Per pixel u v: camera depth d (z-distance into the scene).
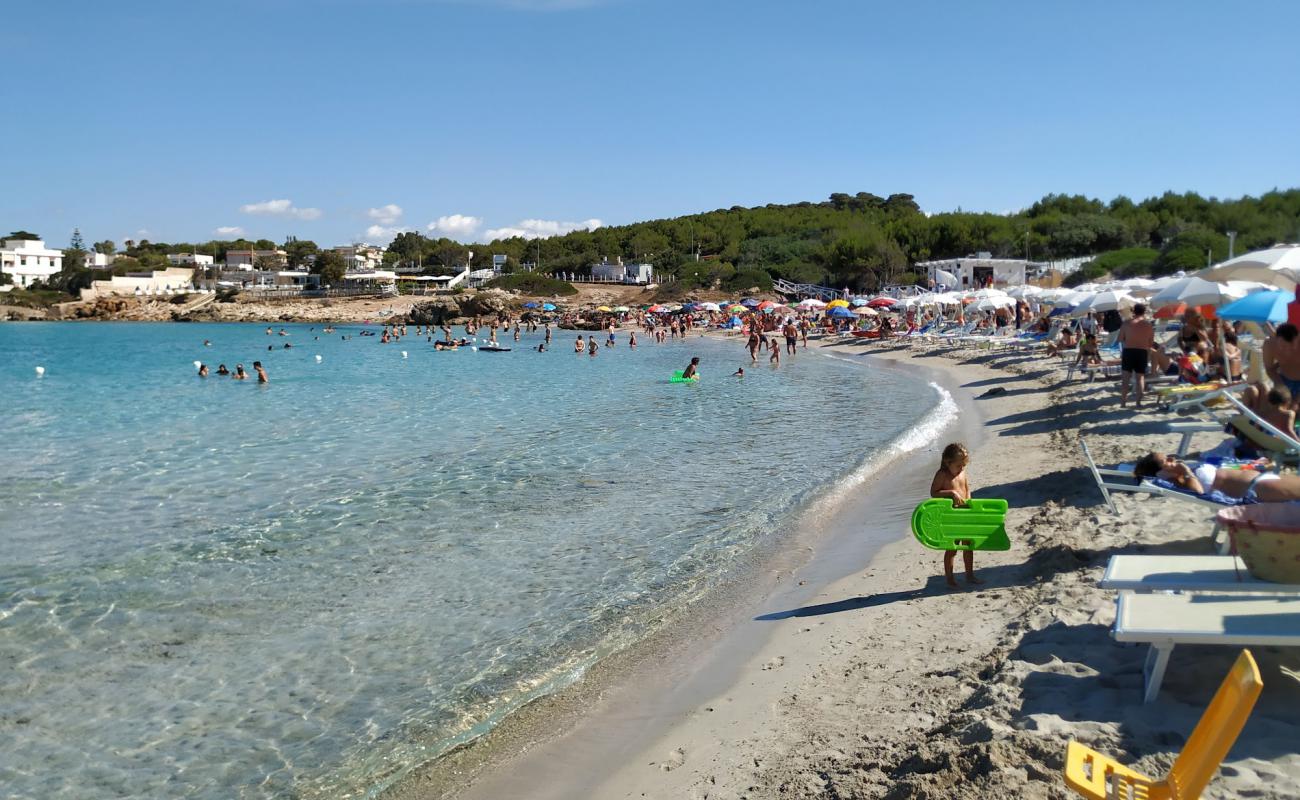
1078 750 3.90
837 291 93.62
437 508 12.88
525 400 28.33
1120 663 5.57
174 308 125.31
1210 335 19.33
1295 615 4.75
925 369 35.16
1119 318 29.78
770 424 21.61
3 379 37.78
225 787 5.61
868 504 12.52
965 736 4.89
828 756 5.16
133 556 10.59
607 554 10.50
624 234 139.00
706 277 105.31
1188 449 12.41
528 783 5.49
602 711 6.44
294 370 42.72
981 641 6.57
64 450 18.69
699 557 10.30
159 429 21.94
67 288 137.50
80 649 7.81
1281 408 9.27
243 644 7.89
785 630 7.71
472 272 135.00
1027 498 10.94
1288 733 4.43
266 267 161.62
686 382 34.66
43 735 6.30
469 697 6.78
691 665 7.16
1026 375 27.42
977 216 93.44
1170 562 5.55
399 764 5.83
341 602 8.94
